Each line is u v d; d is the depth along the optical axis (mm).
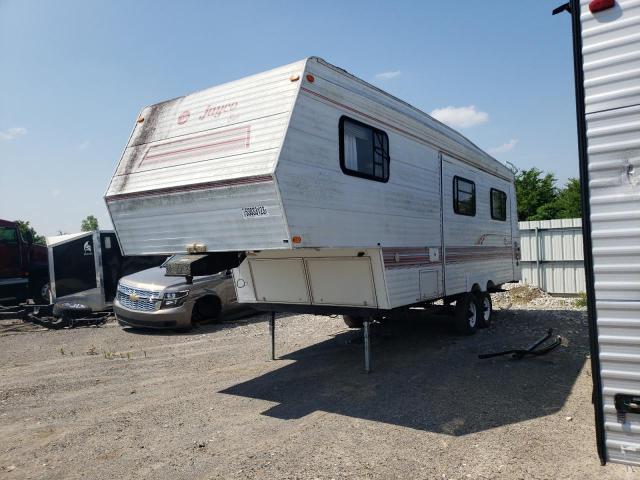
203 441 4164
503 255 10195
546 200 35344
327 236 4941
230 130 4941
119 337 8953
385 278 5816
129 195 5484
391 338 8234
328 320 10156
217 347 7902
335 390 5480
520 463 3576
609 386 2641
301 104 4707
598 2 2652
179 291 9047
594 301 2674
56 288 10656
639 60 2561
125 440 4238
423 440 4047
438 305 8578
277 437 4211
